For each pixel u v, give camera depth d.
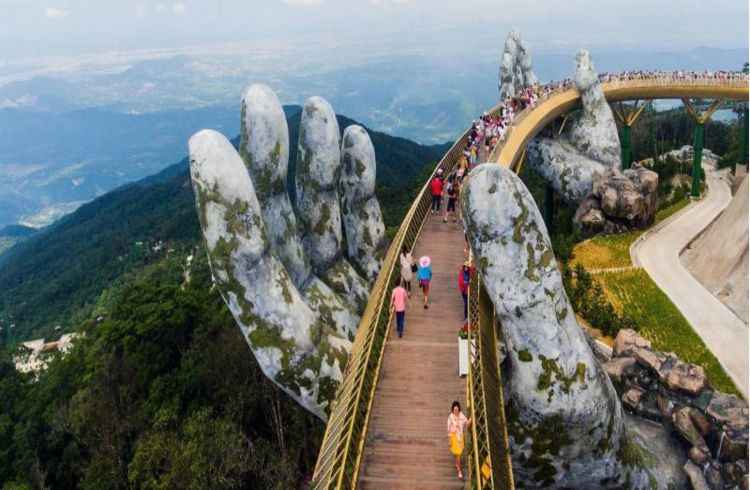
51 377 42.38
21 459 34.38
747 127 58.75
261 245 18.62
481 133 39.41
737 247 40.53
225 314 38.22
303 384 19.53
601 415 18.25
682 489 23.73
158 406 32.78
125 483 28.94
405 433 14.33
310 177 24.81
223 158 17.97
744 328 35.94
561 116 52.47
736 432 23.94
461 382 16.16
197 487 24.45
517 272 17.22
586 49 51.66
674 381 26.62
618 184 49.28
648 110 97.81
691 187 61.09
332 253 25.41
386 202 80.06
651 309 39.09
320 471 13.11
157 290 41.66
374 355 16.58
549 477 19.27
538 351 17.64
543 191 70.25
